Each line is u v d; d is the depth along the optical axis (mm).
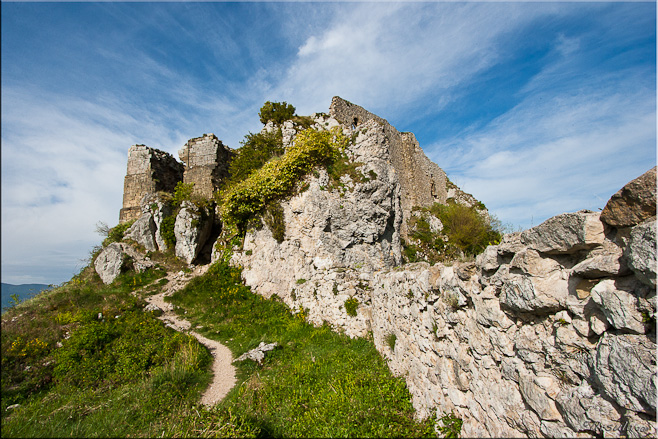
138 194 23359
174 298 14297
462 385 4266
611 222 2512
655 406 2029
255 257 14719
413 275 6258
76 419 6227
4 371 7797
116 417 6195
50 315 11398
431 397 5195
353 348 9453
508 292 3363
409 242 26531
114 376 7988
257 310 12977
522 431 3158
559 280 2902
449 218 29891
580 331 2693
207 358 9250
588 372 2604
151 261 17484
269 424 5918
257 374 8234
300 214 13617
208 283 14984
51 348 9094
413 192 32125
